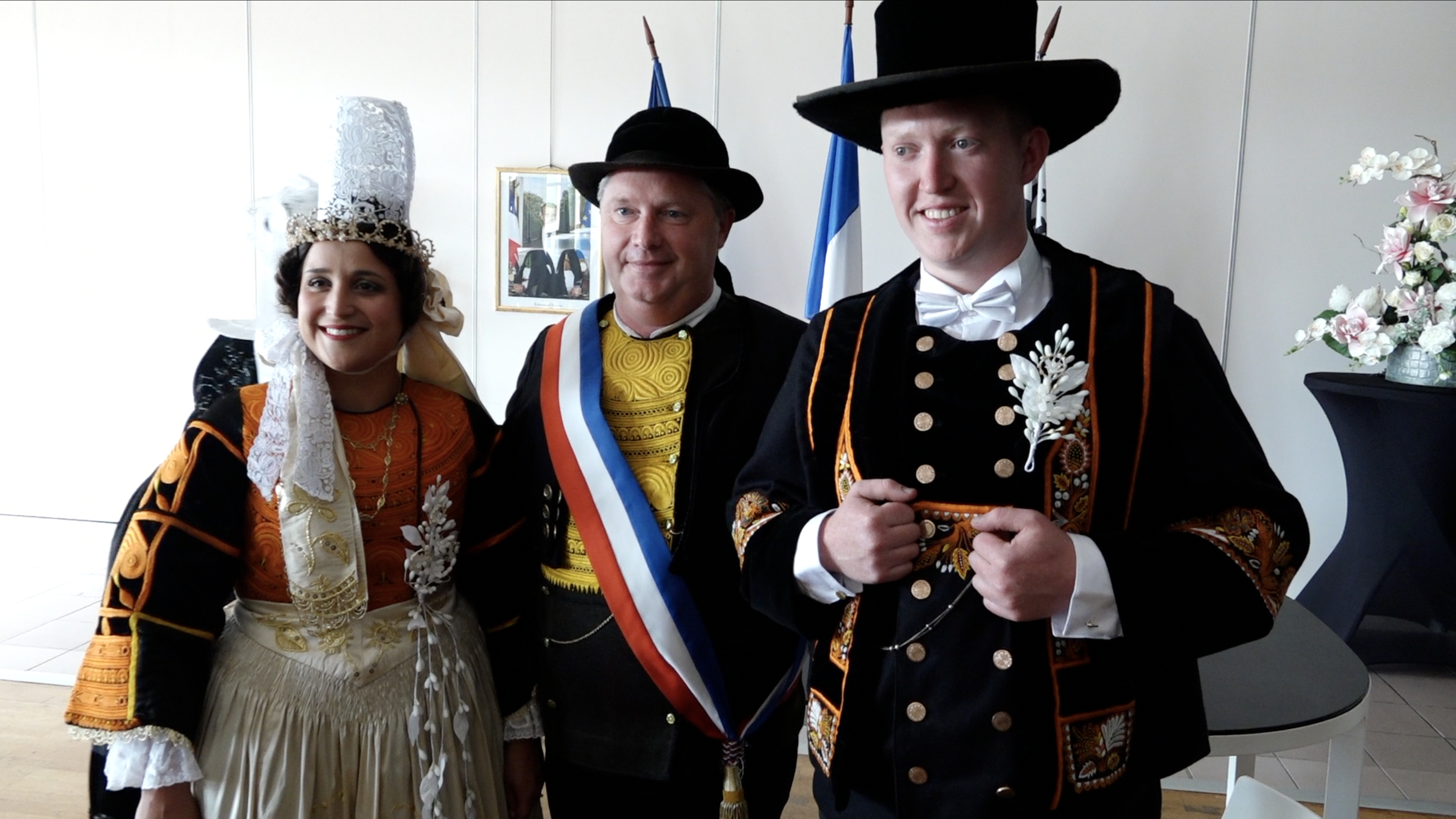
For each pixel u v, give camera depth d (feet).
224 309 13.87
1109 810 2.94
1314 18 10.98
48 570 12.62
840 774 3.13
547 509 4.86
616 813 4.76
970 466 2.99
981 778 2.91
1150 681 2.99
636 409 4.88
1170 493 3.01
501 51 12.73
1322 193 11.18
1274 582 2.88
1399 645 10.28
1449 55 10.80
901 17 3.03
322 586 4.00
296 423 3.97
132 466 14.38
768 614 3.39
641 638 4.58
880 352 3.24
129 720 3.70
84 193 13.92
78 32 13.66
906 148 3.09
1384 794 7.99
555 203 12.71
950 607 2.98
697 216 4.75
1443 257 9.14
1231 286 11.45
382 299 4.01
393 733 4.03
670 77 12.34
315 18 13.12
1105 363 2.97
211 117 13.52
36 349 14.33
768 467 3.67
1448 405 9.09
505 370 13.23
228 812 3.87
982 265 3.12
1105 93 3.06
